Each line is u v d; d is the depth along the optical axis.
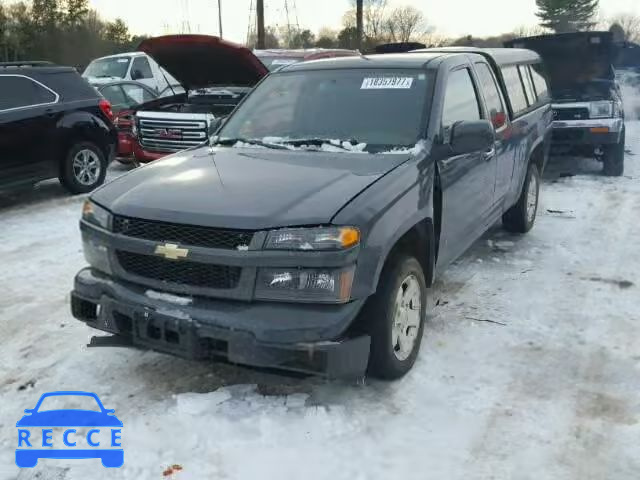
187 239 3.25
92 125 9.05
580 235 6.82
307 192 3.40
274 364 3.10
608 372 3.88
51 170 8.62
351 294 3.19
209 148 4.48
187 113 9.20
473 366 3.96
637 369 3.91
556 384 3.75
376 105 4.43
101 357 4.09
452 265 5.86
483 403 3.55
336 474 2.96
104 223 3.53
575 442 3.21
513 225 6.75
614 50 10.94
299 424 3.30
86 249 3.68
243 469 2.98
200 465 3.01
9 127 8.01
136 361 4.04
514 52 6.87
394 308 3.55
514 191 6.12
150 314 3.28
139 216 3.38
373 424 3.34
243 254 3.13
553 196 8.71
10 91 8.16
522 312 4.78
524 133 6.16
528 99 6.62
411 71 4.60
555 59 11.16
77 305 3.66
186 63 9.23
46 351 4.20
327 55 12.27
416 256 4.09
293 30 37.00
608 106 9.56
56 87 8.73
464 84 4.92
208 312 3.18
